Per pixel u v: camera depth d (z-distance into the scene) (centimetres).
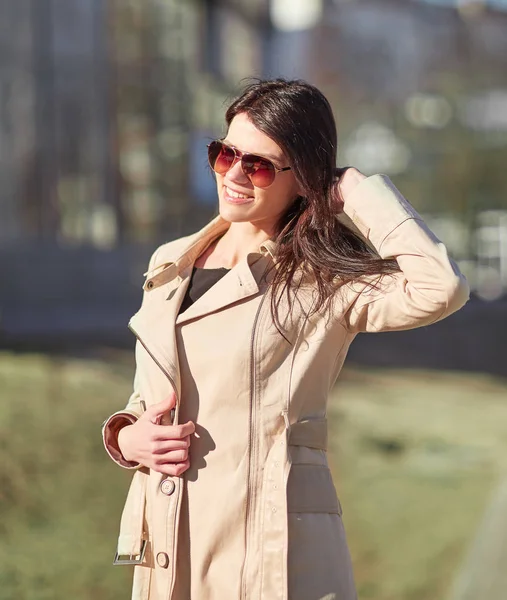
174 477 312
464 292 304
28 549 700
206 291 334
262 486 306
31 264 2869
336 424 1395
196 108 3878
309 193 320
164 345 317
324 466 315
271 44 4678
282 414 308
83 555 708
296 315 314
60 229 3438
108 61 3588
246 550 304
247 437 308
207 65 4050
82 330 2181
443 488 1059
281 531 299
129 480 902
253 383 310
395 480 1089
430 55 4438
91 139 3562
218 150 327
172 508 310
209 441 311
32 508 780
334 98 4459
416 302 305
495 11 4438
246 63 4478
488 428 1467
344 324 322
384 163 4225
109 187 3597
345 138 4319
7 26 3369
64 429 985
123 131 3659
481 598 685
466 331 2598
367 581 746
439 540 852
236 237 341
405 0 4569
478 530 881
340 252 318
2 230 3303
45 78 3438
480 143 4075
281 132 315
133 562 324
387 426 1408
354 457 1205
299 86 324
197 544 308
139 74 3681
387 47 4553
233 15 4300
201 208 3788
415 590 714
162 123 3731
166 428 310
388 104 4309
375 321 318
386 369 2084
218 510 306
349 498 1007
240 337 312
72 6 3484
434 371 2109
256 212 327
